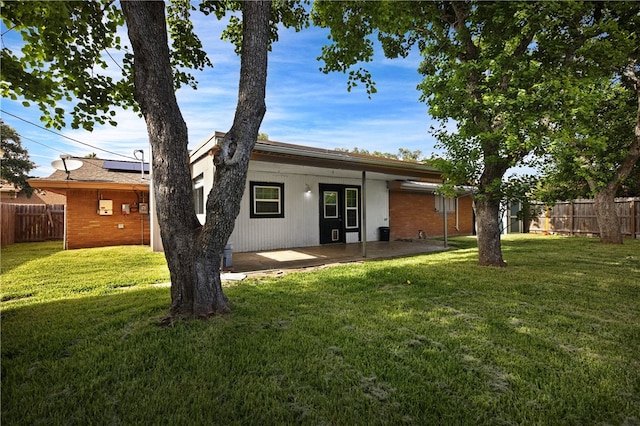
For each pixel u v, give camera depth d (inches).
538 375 85.1
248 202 345.4
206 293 127.2
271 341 105.5
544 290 171.2
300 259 286.7
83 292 173.0
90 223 412.2
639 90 344.8
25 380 83.1
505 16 203.8
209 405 72.5
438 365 90.4
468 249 362.0
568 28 214.7
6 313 135.4
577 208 514.3
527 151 213.8
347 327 119.7
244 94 130.0
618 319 128.2
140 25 115.2
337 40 225.9
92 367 88.9
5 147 765.9
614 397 75.4
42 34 125.1
